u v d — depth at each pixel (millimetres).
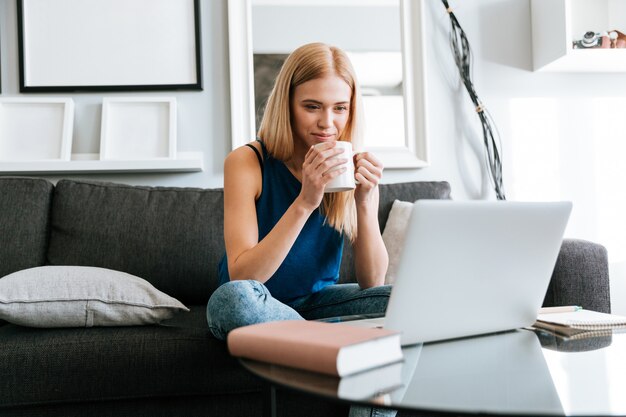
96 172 2082
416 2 2207
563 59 2072
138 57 2137
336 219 1329
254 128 2137
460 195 2211
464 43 2221
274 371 664
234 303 992
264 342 702
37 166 2016
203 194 1860
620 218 2262
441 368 683
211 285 1762
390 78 2197
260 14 2168
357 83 1286
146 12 2145
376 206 1376
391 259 1742
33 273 1312
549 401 564
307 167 1035
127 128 2107
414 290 760
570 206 843
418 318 783
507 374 661
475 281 807
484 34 2240
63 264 1715
